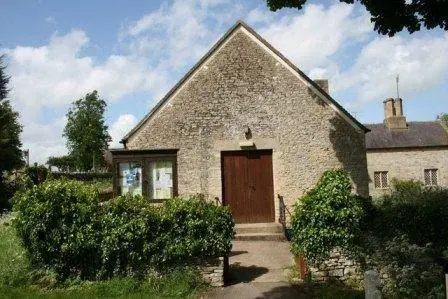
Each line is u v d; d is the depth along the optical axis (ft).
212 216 30.91
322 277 30.63
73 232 29.91
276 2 37.14
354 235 31.01
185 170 47.75
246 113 48.55
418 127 105.70
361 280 30.42
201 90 48.73
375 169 100.53
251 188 48.57
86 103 189.67
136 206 31.22
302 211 31.73
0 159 77.20
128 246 30.04
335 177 32.71
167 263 30.48
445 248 31.89
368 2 34.30
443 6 32.94
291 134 48.44
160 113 48.37
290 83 48.96
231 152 48.78
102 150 186.80
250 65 49.14
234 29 49.57
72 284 29.32
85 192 31.35
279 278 31.83
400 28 34.81
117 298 27.02
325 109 48.83
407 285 28.50
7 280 28.94
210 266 30.40
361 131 48.83
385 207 36.55
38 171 69.72
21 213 30.17
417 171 100.42
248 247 41.57
